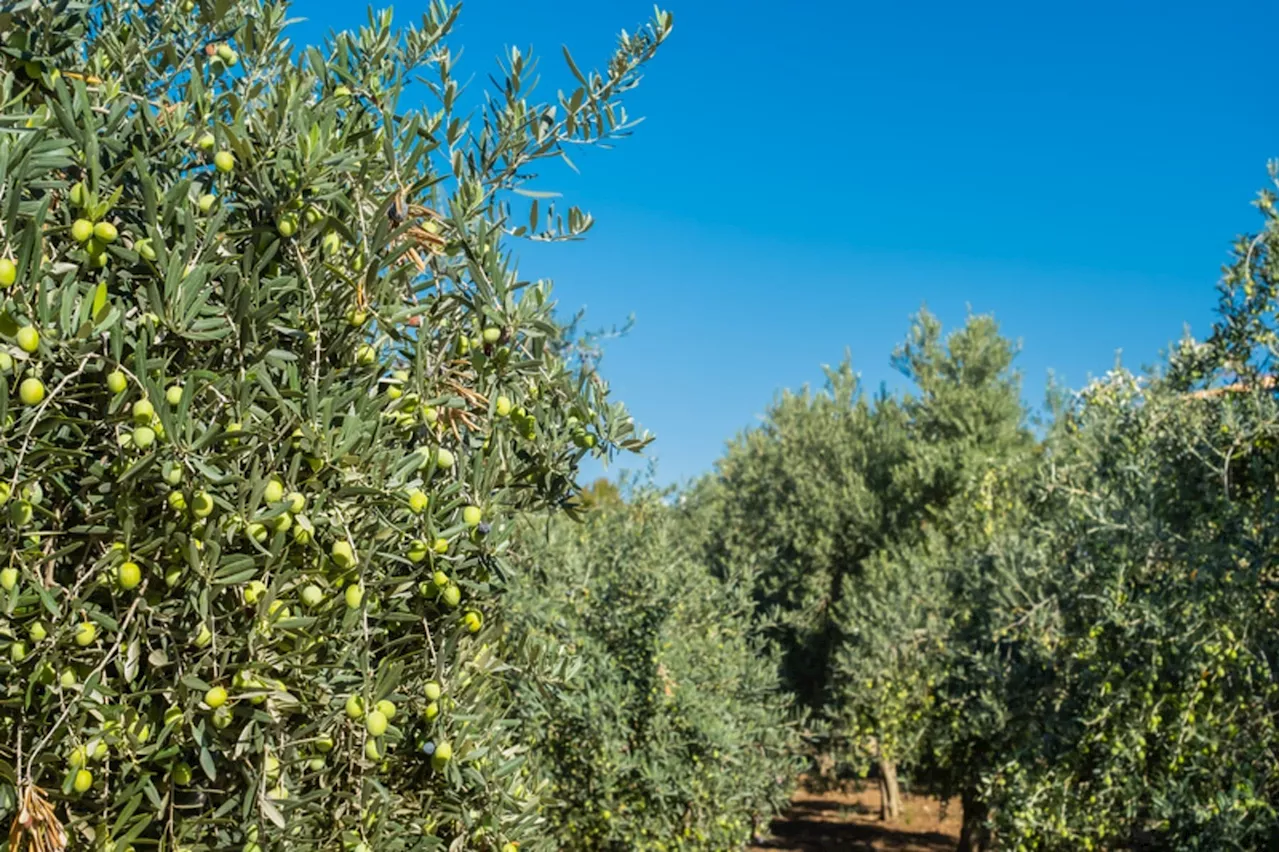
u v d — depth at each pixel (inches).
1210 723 243.4
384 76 97.4
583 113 99.3
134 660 71.4
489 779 97.5
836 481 719.7
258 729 77.0
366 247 82.4
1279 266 244.8
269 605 73.6
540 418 100.6
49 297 63.6
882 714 404.5
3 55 74.5
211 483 70.7
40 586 65.0
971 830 380.2
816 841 514.9
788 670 614.5
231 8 88.0
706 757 264.5
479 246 88.6
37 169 64.7
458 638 94.9
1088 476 314.7
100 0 87.5
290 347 86.1
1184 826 238.8
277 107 79.6
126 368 66.8
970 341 752.3
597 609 278.1
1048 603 304.7
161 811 73.9
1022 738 314.5
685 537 574.9
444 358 96.3
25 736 70.9
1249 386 248.1
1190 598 245.1
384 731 78.1
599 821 247.9
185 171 83.4
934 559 495.2
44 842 66.7
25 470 67.1
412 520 85.6
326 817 86.9
